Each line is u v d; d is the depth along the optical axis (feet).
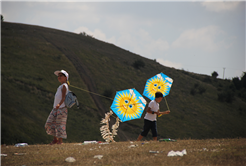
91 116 128.77
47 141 91.66
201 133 140.56
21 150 19.69
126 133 123.85
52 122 23.63
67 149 19.24
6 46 169.68
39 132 95.61
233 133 148.97
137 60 240.53
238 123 164.45
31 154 17.74
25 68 148.56
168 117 152.15
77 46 234.38
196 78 255.50
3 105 102.27
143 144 20.20
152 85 31.24
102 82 182.50
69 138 101.81
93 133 112.47
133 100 27.50
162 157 14.37
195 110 171.42
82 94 152.66
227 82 260.01
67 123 112.47
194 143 19.30
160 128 135.64
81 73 182.29
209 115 167.22
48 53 187.21
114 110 27.32
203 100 191.42
